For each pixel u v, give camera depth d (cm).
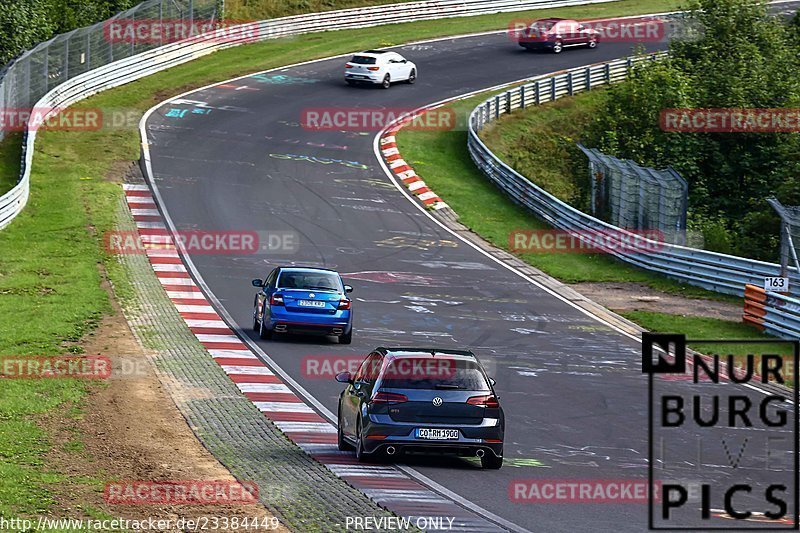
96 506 4525
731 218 18150
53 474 5072
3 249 12506
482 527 4325
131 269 12175
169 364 8394
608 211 16075
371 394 5597
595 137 19650
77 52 19725
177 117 19362
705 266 13012
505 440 6675
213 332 9850
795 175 16438
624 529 4538
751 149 19025
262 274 12544
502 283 13038
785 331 10638
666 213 14412
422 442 5516
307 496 4753
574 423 7338
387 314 11156
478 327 10862
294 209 15575
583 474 5812
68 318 9769
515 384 8588
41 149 16912
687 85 19500
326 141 19000
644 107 19275
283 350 9281
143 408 6869
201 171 16825
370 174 17688
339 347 9575
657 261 13775
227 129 19000
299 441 6294
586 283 13312
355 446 5816
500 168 17600
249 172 17038
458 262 13900
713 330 11031
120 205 14900
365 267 13250
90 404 6856
